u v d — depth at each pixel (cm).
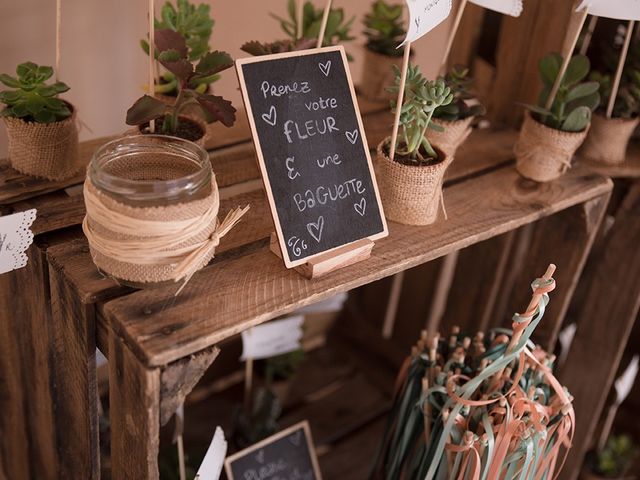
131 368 98
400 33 160
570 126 133
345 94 111
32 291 118
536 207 132
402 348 202
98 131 166
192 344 96
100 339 107
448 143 130
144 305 100
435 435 124
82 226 105
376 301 208
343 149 110
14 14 142
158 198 95
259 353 158
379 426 188
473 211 129
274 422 169
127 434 106
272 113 103
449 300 183
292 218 105
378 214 115
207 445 168
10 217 102
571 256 150
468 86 136
